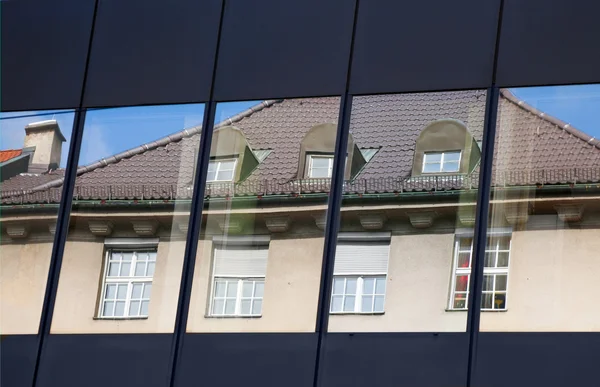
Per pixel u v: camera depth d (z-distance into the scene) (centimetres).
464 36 1758
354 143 1778
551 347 1572
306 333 1692
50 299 1861
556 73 1705
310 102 1816
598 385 1538
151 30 1933
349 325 1694
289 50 1841
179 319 1773
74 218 1897
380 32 1802
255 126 1834
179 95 1883
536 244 1662
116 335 1791
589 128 1691
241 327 1745
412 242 1716
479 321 1638
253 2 1881
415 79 1766
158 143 1881
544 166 1691
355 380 1639
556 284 1641
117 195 1886
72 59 1969
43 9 2012
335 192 1764
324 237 1750
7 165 1953
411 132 1758
